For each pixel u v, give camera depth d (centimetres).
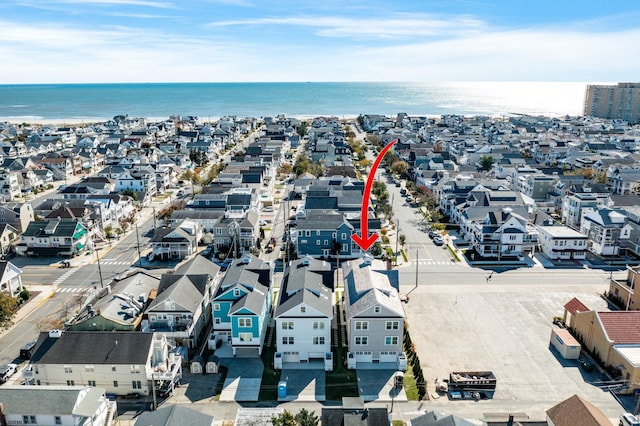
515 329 6625
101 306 6100
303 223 9344
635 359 5403
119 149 19875
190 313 6081
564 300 7506
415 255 9412
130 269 8825
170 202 13125
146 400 5231
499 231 9169
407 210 12506
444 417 4188
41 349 5378
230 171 14525
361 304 5859
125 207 11844
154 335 5516
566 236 9144
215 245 9638
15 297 7319
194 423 4253
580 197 10938
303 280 6331
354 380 5569
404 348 6119
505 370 5716
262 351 6162
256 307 6009
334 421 4303
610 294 7531
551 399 5216
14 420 4422
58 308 7269
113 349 5325
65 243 9412
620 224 9288
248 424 4666
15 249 9575
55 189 15175
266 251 9638
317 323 5819
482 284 8081
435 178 14062
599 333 5850
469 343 6266
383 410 4344
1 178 13525
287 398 5244
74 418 4419
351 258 9288
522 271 8650
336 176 13788
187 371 5750
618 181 13850
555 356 6006
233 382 5534
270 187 13838
